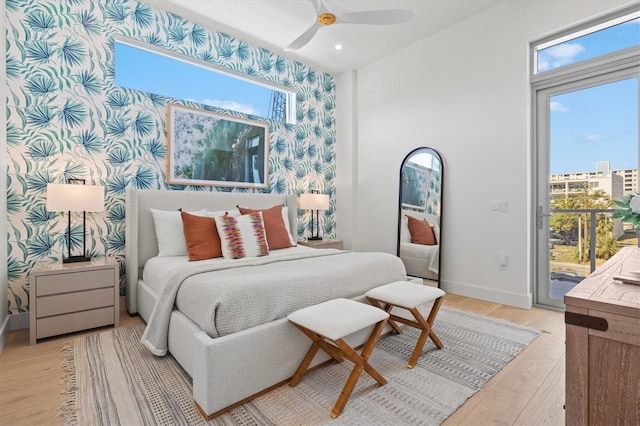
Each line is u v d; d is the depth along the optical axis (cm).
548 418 146
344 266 227
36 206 263
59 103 273
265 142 415
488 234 333
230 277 188
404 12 235
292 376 177
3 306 230
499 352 212
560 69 292
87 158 287
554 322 267
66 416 146
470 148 347
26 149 258
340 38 387
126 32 307
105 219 296
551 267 305
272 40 391
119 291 282
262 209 377
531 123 312
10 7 251
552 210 303
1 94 228
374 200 455
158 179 329
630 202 115
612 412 81
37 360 199
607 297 86
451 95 363
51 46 269
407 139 411
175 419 144
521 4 307
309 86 467
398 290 209
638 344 77
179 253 296
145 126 321
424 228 389
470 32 345
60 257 275
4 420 143
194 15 339
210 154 365
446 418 146
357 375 155
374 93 452
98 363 194
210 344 144
